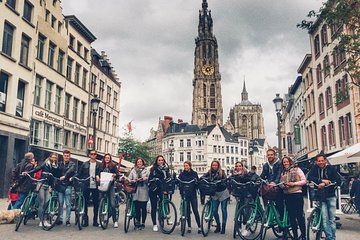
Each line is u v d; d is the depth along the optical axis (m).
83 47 34.75
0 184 20.70
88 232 8.73
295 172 7.62
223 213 9.04
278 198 7.81
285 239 7.84
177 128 97.56
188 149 91.88
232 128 127.19
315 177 7.40
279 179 7.80
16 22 22.67
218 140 93.44
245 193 8.12
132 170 9.45
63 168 9.52
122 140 56.72
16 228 8.59
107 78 41.16
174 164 92.00
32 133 24.64
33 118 24.69
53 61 28.44
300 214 7.47
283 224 7.77
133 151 56.31
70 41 32.34
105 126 40.19
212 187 8.71
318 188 7.16
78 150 32.84
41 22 26.20
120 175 9.73
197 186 9.03
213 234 8.84
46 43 27.05
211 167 9.04
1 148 21.17
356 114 23.84
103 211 9.35
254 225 7.92
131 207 9.20
